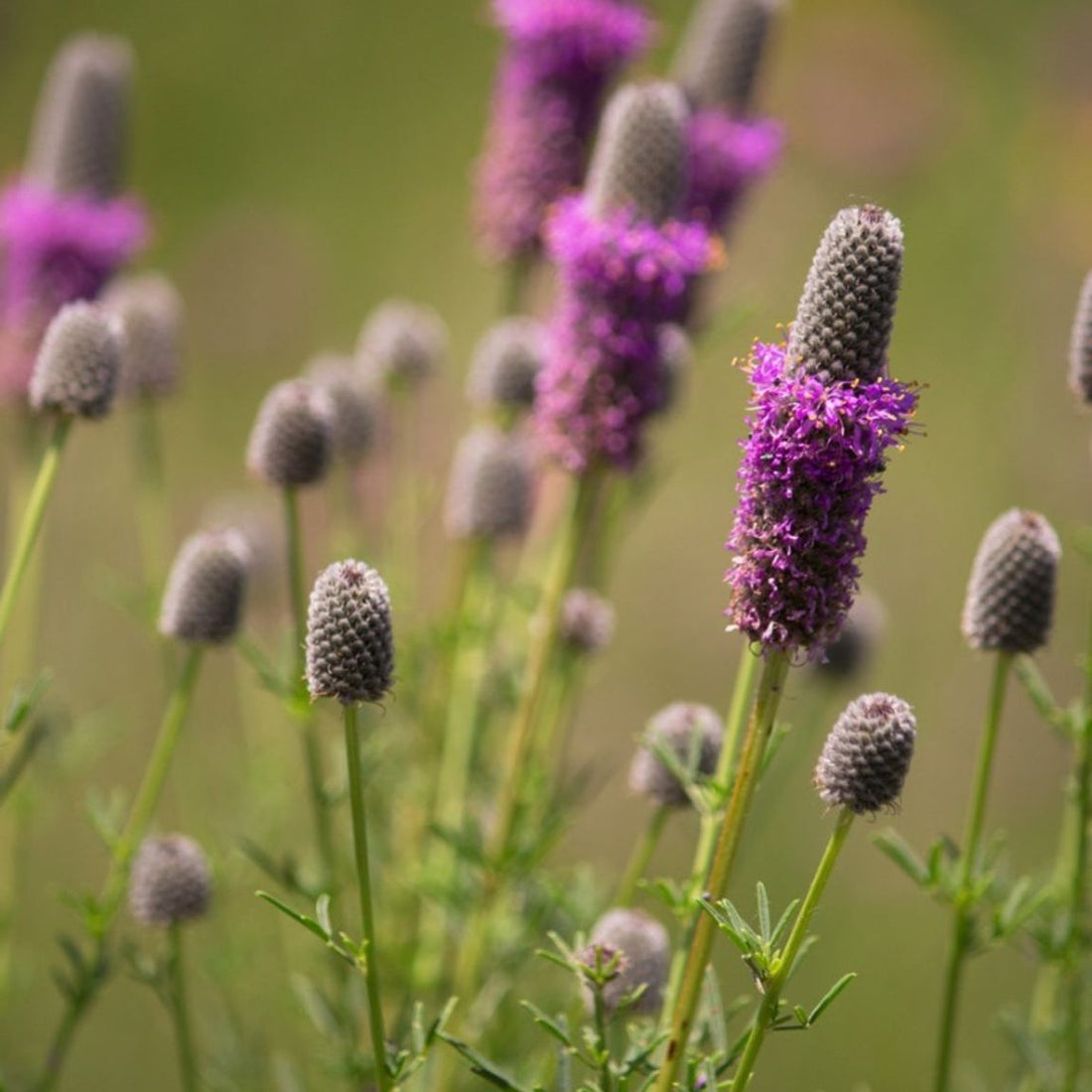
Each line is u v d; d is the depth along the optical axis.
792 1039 15.34
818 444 6.00
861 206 6.11
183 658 17.80
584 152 12.23
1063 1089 8.69
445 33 26.64
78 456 19.98
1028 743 17.81
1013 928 7.92
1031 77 23.56
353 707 6.43
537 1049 10.74
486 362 12.36
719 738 8.81
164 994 8.82
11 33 26.34
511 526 11.59
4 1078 9.66
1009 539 7.91
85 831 16.34
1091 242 22.22
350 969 9.65
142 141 26.06
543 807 10.52
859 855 16.67
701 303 12.25
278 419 9.09
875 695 6.22
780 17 12.52
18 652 12.53
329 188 25.81
